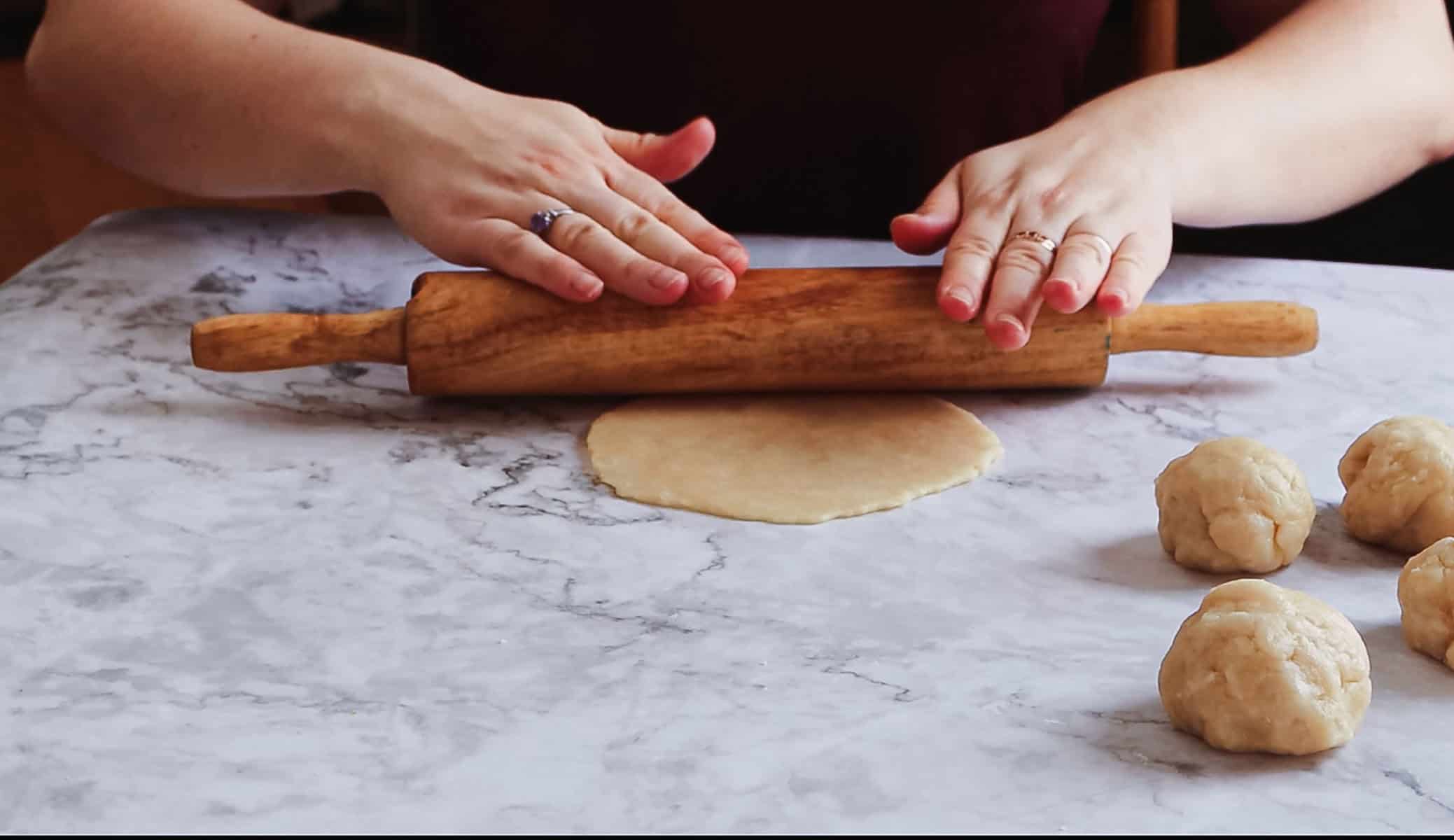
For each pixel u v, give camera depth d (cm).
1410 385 126
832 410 122
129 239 157
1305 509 100
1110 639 92
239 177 148
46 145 297
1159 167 135
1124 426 121
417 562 100
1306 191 148
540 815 74
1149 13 195
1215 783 78
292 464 114
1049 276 120
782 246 154
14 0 304
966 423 120
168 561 100
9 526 104
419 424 122
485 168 132
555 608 95
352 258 155
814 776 78
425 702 85
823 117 180
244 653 90
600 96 181
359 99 140
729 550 102
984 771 78
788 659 89
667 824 73
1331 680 81
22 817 74
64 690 85
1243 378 129
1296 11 164
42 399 124
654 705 84
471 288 122
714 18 175
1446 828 73
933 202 133
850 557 101
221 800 75
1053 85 184
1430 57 160
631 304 121
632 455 115
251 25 149
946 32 175
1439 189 221
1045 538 104
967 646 91
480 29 180
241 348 122
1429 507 100
